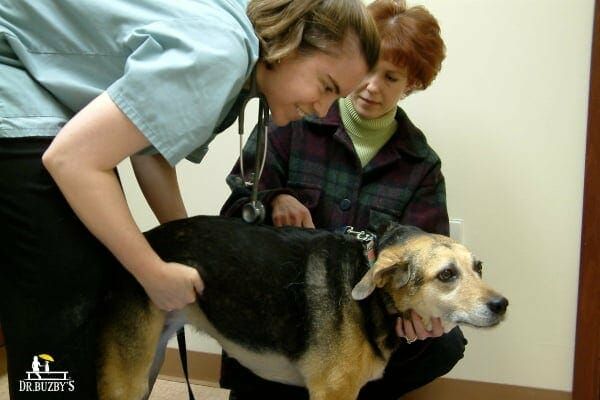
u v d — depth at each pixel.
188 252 1.22
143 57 0.98
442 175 1.67
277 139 1.66
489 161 1.82
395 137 1.62
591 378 1.80
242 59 1.01
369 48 1.13
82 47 1.05
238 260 1.23
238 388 1.68
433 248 1.21
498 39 1.76
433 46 1.50
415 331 1.28
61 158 0.93
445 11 1.78
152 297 1.12
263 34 1.10
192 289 1.15
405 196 1.57
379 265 1.19
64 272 1.05
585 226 1.74
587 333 1.78
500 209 1.83
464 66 1.79
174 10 1.00
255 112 1.95
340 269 1.26
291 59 1.10
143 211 2.11
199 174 2.04
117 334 1.19
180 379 2.11
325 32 1.08
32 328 1.05
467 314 1.15
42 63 1.05
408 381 1.64
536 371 1.88
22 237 1.03
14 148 1.00
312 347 1.24
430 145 1.86
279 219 1.50
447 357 1.58
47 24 1.04
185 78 0.96
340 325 1.23
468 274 1.19
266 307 1.23
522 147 1.79
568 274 1.81
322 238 1.29
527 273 1.84
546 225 1.81
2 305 1.07
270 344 1.26
